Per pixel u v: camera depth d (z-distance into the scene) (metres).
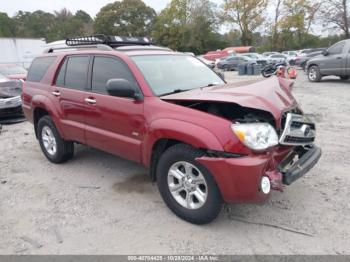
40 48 28.25
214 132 3.14
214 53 45.78
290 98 3.71
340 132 6.71
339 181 4.39
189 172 3.43
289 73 14.42
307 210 3.71
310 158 3.62
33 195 4.41
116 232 3.47
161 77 4.14
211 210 3.32
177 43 62.94
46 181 4.85
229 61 31.33
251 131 3.06
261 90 3.50
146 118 3.73
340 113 8.48
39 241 3.36
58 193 4.43
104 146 4.43
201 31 61.09
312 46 60.75
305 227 3.40
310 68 15.87
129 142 4.01
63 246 3.27
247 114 3.45
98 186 4.59
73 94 4.77
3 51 25.00
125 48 4.58
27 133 7.92
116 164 5.39
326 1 41.19
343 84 14.45
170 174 3.60
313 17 47.00
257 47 64.56
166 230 3.46
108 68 4.37
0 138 7.55
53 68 5.30
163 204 4.00
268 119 3.37
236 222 3.55
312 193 4.09
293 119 3.40
